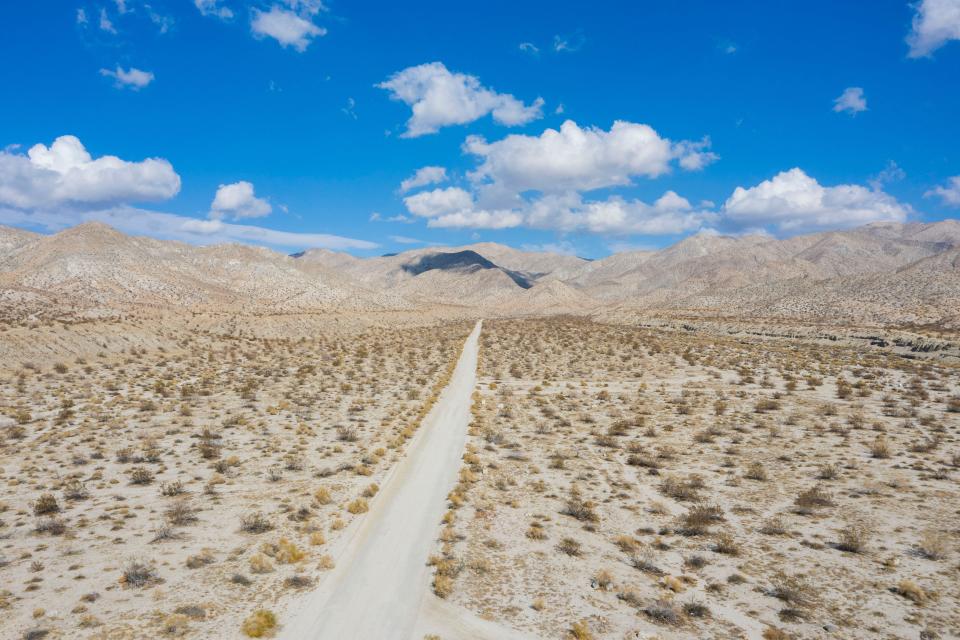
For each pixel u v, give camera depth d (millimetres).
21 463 32062
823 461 32375
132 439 38125
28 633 15227
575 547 22016
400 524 24344
